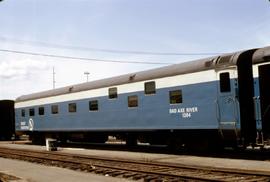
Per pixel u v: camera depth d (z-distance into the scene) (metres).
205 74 16.52
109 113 22.02
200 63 16.88
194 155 17.72
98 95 22.94
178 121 17.73
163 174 12.10
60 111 26.62
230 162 14.59
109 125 22.02
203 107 16.55
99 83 23.05
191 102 17.11
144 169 13.81
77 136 26.39
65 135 27.84
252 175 11.12
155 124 18.97
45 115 28.42
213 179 10.57
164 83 18.55
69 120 25.62
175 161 15.90
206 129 16.53
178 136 18.62
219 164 14.23
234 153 17.42
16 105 32.78
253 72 14.74
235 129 15.16
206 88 16.44
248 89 15.38
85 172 13.88
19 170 15.15
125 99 20.89
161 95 18.69
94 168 14.48
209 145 17.20
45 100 28.47
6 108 40.53
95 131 23.23
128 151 21.69
